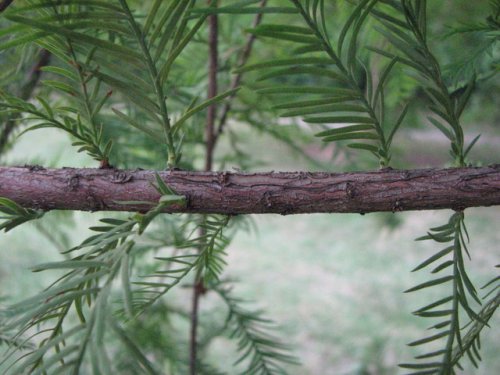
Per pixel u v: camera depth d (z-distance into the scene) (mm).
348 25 153
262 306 1364
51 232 480
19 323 109
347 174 167
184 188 163
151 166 370
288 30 149
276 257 1654
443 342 1080
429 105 176
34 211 160
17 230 1151
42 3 137
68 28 140
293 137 476
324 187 164
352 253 1641
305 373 1047
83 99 164
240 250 1717
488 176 164
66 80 295
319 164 463
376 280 1478
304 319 1292
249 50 369
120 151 359
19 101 159
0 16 140
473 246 1623
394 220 582
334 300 1383
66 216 447
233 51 402
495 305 171
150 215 130
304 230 1846
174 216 358
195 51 415
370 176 167
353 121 169
